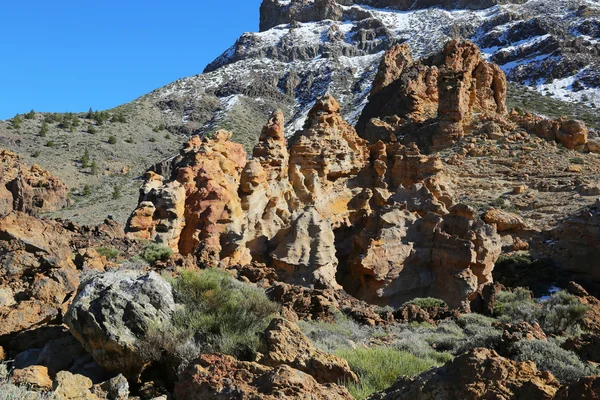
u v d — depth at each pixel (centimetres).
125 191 11125
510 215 5525
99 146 14288
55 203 8331
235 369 1038
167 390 1257
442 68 8519
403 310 2748
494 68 8775
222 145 4241
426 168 5306
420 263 3953
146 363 1286
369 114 9012
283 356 1211
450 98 7644
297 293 2417
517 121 7988
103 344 1281
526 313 2936
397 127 7825
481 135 7488
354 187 5106
